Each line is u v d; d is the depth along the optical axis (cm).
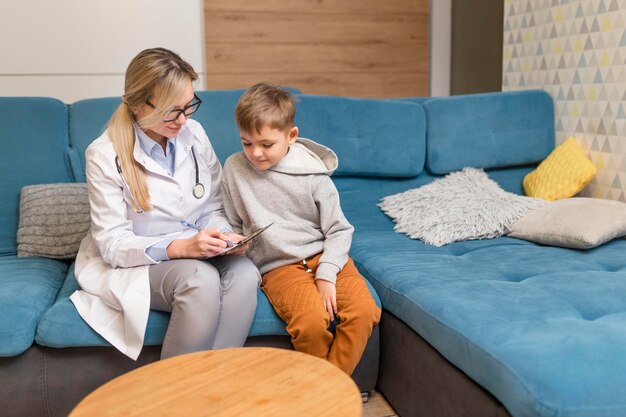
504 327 125
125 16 307
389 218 229
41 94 302
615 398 104
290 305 152
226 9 325
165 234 164
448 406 136
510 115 238
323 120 216
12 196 202
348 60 353
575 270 166
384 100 229
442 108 233
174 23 316
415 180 236
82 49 303
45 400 152
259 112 156
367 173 225
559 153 234
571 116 239
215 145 210
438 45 372
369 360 169
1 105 204
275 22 335
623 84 212
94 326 147
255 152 160
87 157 158
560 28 241
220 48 328
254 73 337
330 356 151
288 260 168
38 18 295
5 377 149
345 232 169
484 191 222
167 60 150
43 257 191
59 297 162
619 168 217
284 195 170
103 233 154
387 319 167
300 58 344
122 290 147
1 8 289
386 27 357
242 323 150
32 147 205
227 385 104
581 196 240
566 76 240
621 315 133
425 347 147
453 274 163
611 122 219
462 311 135
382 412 167
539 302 138
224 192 176
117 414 95
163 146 166
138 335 145
